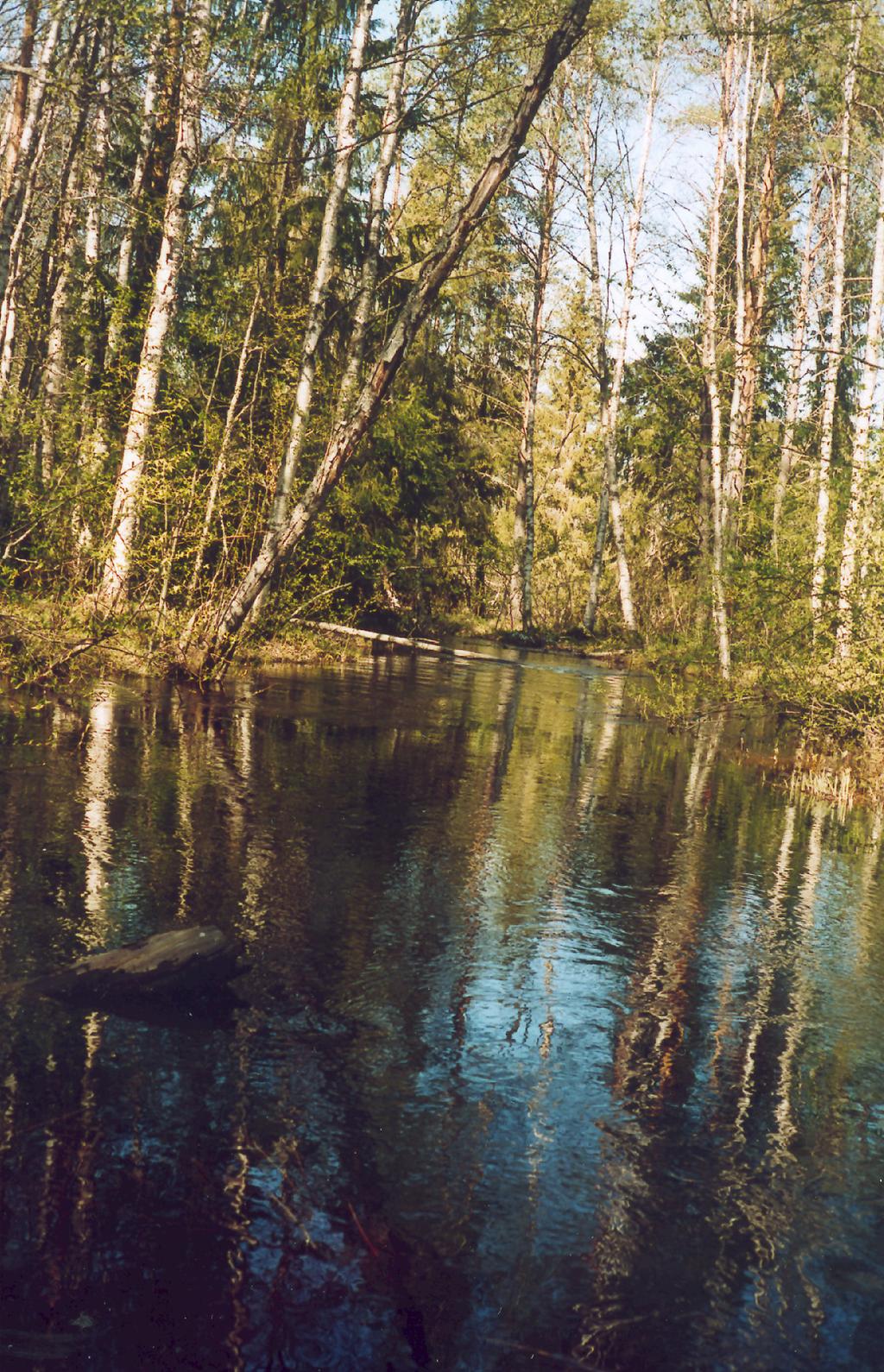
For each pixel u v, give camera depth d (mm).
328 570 18125
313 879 6215
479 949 5371
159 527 14469
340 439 13641
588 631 34438
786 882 7293
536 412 45031
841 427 18781
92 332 18516
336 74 18438
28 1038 3947
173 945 4555
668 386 26719
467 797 9008
